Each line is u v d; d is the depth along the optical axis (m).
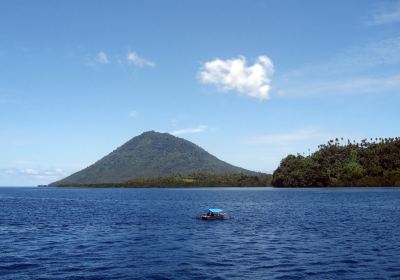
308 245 50.03
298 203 139.62
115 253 45.00
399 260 40.31
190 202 154.12
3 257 43.09
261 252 45.22
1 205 145.88
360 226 70.56
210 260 40.84
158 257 42.56
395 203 133.38
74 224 77.25
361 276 34.09
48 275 34.91
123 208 123.69
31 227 72.69
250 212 103.62
